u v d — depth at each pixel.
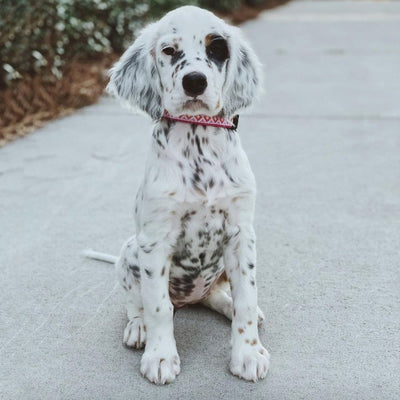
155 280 0.92
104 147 1.76
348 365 0.94
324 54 3.21
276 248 1.23
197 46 0.89
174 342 0.94
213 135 0.91
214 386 0.91
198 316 1.05
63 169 1.59
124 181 1.53
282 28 4.25
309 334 1.00
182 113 0.88
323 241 1.25
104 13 2.53
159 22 0.91
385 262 1.18
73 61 2.33
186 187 0.90
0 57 1.95
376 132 1.88
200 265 0.96
